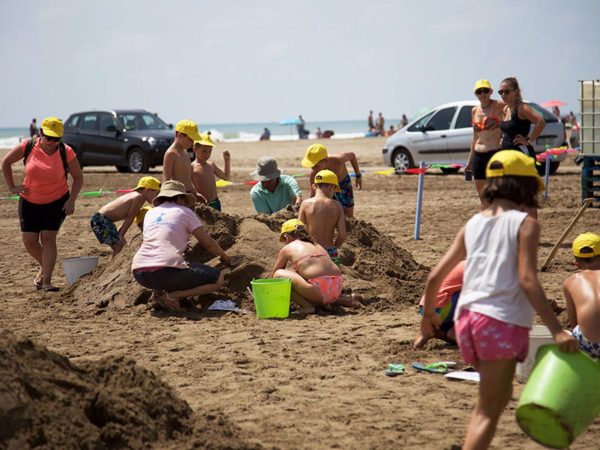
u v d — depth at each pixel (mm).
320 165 15648
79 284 14352
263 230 14289
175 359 10312
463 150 35312
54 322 12555
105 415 6691
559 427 6270
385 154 38281
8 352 6668
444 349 10523
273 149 67750
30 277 16719
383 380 9312
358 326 11852
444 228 22250
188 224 13211
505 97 16984
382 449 7262
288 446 7328
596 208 24312
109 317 12773
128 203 16312
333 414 8180
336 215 13766
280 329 11797
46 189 14922
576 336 8906
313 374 9562
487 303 6266
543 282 14734
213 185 17203
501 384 6324
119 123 42656
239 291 13461
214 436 7008
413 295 13633
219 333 11641
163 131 42812
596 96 23875
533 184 6480
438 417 8070
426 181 34375
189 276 12859
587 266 9508
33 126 71000
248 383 9242
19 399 6293
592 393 6242
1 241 22062
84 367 7480
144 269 12859
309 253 12828
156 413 6984
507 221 6336
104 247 20672
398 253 15391
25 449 6105
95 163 43062
